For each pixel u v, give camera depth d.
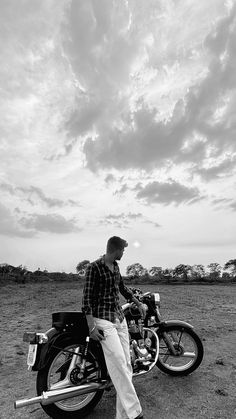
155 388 4.60
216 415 3.93
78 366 4.04
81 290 15.99
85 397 4.36
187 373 4.96
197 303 11.32
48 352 3.88
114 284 4.13
